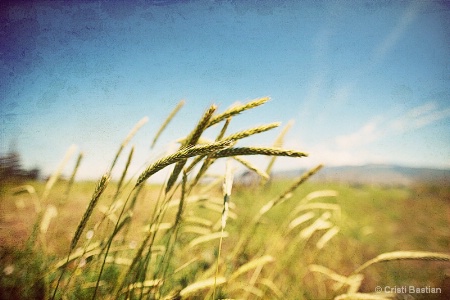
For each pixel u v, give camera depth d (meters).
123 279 0.28
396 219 1.71
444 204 2.00
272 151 0.20
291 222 0.51
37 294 0.36
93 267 0.41
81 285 0.39
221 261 0.46
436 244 1.28
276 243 0.51
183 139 0.27
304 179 0.37
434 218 1.74
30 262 0.43
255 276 0.45
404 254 0.29
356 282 0.42
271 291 0.53
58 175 0.41
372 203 2.06
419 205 2.01
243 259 0.52
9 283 0.39
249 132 0.22
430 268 1.01
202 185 0.42
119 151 0.28
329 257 0.89
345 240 1.16
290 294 0.54
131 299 0.29
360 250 1.08
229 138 0.23
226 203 0.23
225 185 0.23
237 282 0.48
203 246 0.62
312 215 0.53
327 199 1.90
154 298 0.29
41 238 0.43
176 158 0.19
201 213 0.73
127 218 0.31
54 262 0.41
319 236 0.91
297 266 0.62
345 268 0.90
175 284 0.45
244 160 0.25
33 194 0.45
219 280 0.29
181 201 0.28
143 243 0.28
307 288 0.64
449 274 0.95
